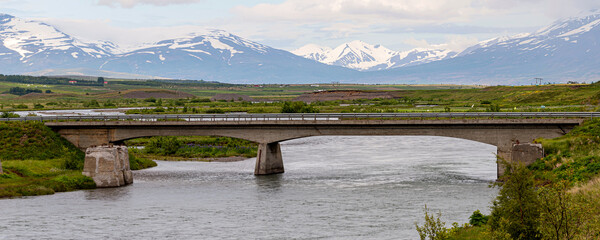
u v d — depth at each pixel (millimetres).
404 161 117250
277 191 84562
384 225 62781
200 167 115938
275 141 102750
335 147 153250
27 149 104562
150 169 113062
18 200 79250
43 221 66500
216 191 85500
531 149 86250
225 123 103250
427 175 96938
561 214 39031
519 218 40688
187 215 69312
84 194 84312
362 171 104062
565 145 86250
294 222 65062
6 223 65500
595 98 175375
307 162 120438
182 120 106625
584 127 88500
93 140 110062
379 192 81875
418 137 177875
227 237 59125
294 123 100250
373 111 183125
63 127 111375
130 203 77062
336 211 70188
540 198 40812
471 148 140875
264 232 60812
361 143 163375
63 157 104688
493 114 94438
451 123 94188
